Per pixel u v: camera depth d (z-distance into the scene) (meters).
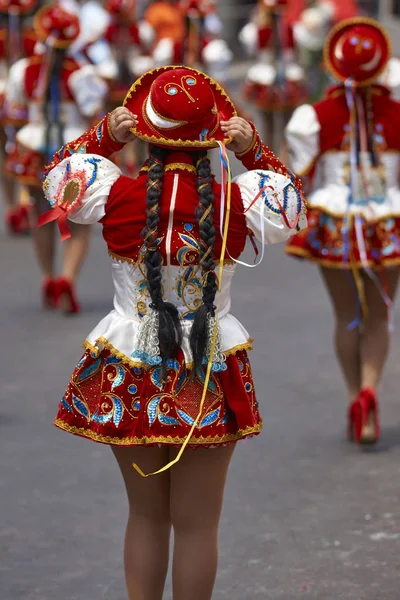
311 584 10.08
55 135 20.69
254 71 36.56
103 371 8.17
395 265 13.89
